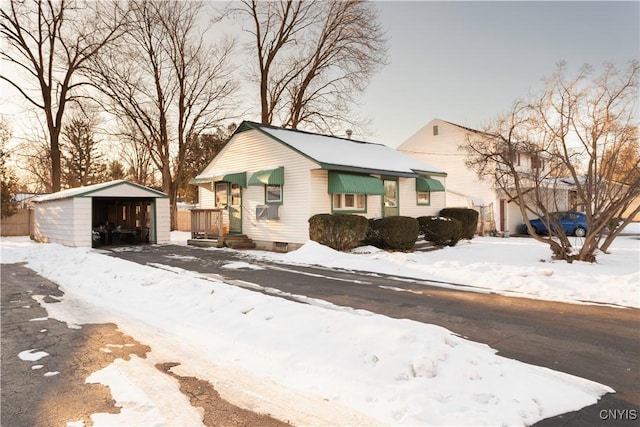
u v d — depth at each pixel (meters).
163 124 27.94
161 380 4.18
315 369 4.29
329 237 14.35
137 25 26.39
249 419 3.42
